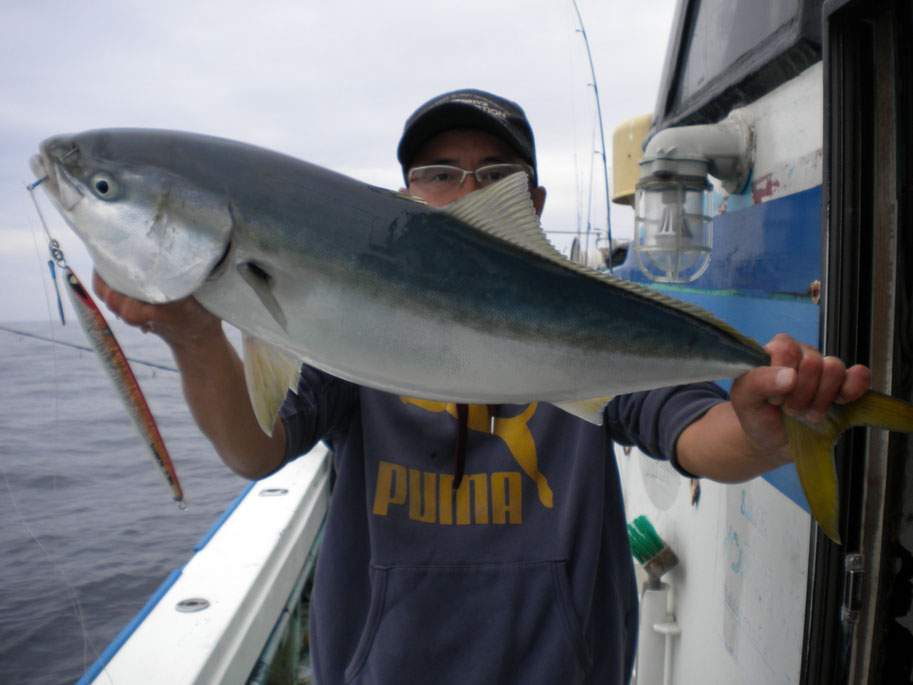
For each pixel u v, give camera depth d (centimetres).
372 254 130
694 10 256
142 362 322
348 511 177
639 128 394
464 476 171
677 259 209
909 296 136
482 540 166
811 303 159
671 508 278
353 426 186
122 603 664
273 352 131
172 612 228
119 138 124
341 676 165
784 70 175
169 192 121
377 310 130
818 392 125
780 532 176
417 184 202
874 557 140
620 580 176
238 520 315
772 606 179
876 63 136
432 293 133
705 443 153
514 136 195
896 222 135
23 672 515
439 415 176
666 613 266
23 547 838
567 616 159
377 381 134
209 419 143
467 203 138
